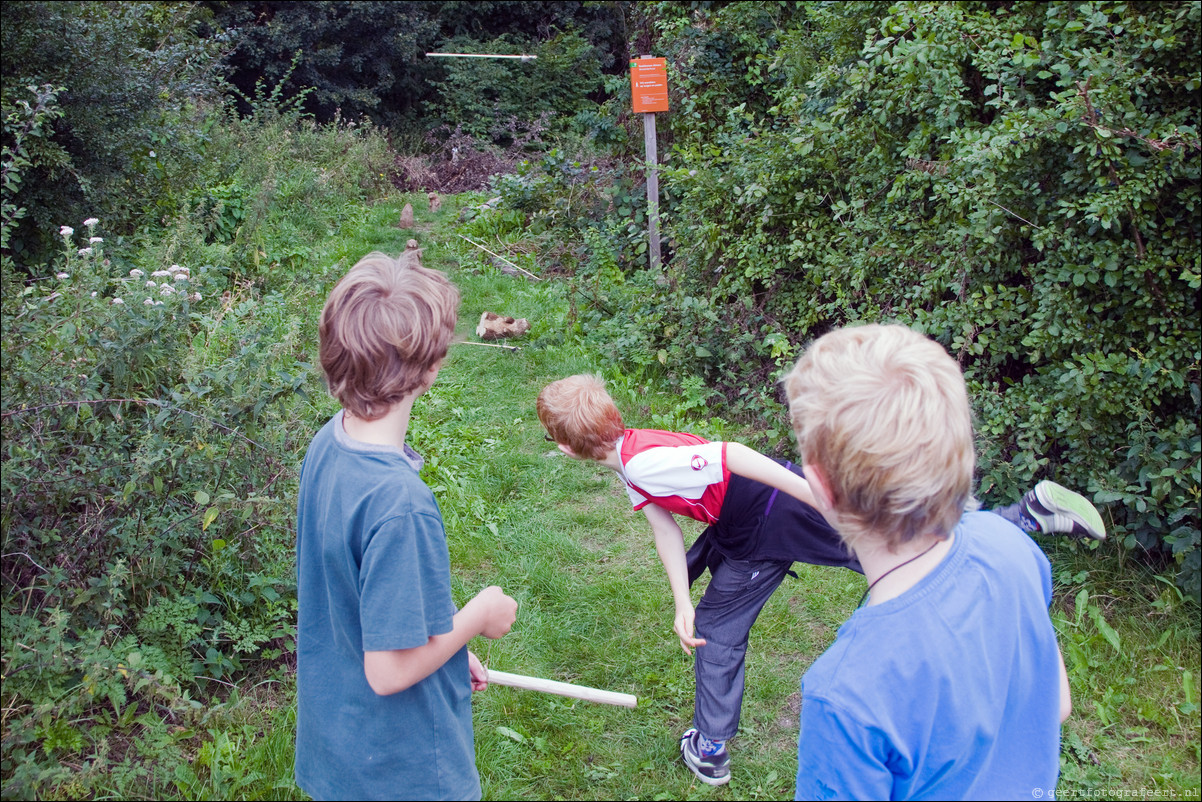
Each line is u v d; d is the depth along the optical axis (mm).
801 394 1206
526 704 2908
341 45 21438
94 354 3037
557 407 2309
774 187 5164
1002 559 1241
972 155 3572
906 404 1106
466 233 9594
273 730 2723
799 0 6688
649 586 3596
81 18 6855
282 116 15023
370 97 21562
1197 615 3047
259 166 10352
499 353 6246
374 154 14492
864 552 1219
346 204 11773
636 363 5789
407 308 1504
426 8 23531
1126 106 3338
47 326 2975
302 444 3391
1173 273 3445
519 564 3756
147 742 2555
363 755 1556
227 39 12453
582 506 4273
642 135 8367
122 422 2920
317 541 1573
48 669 2451
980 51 4016
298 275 7730
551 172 9672
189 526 2928
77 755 2539
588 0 10766
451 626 1501
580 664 3162
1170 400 3465
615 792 2590
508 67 21266
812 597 3453
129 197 7410
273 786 2508
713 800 2559
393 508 1433
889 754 1125
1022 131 3473
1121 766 2576
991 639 1178
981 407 3660
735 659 2449
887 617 1155
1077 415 3428
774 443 4543
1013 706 1223
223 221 8250
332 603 1538
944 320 3930
